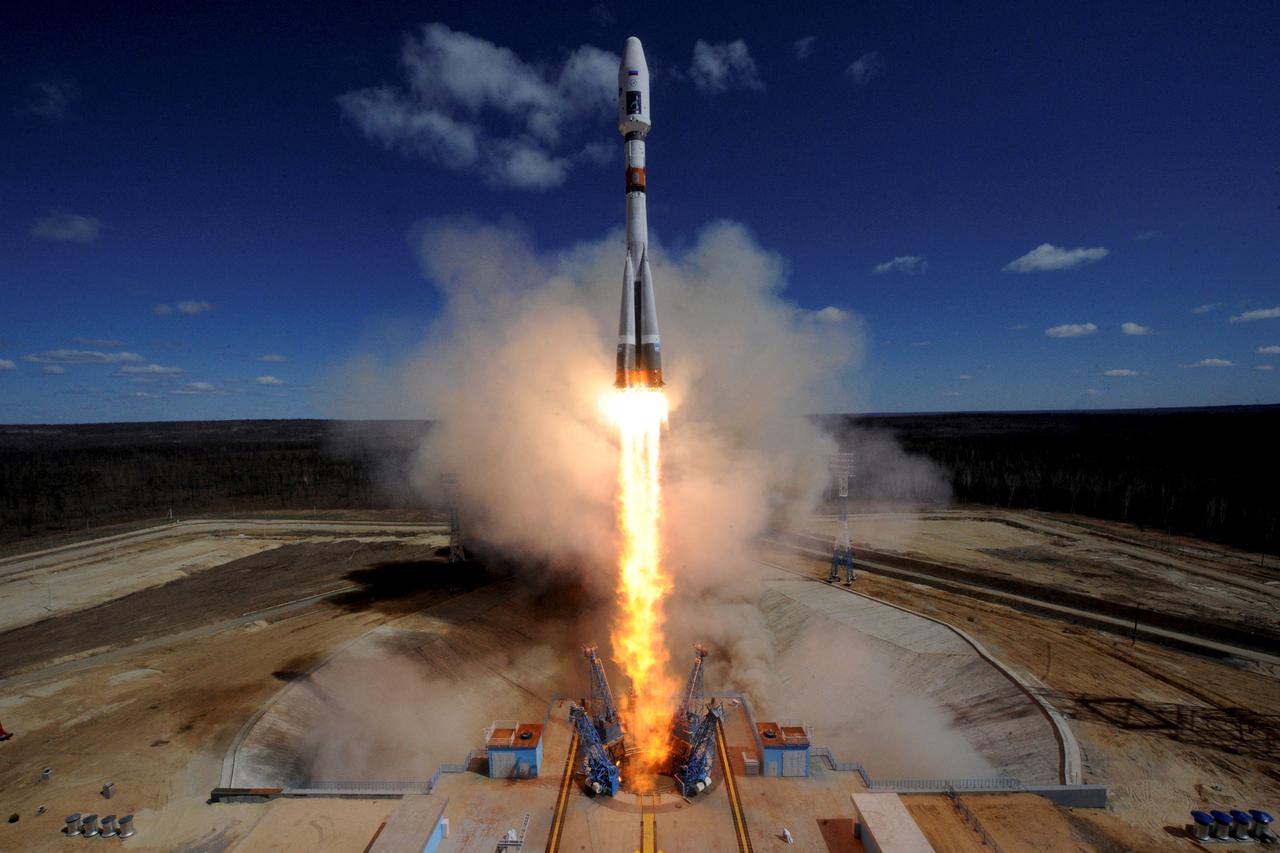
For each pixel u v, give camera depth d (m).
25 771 35.62
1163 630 55.19
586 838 30.64
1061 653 50.22
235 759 36.59
